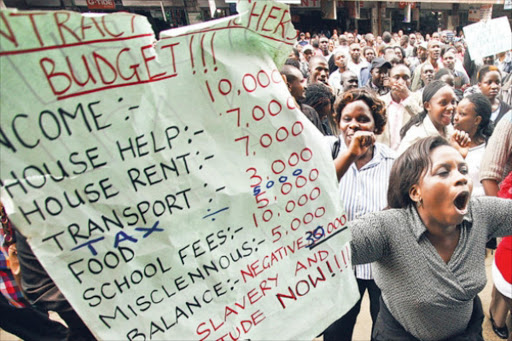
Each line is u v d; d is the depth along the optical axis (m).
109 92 0.63
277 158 0.83
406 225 1.13
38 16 0.55
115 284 0.71
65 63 0.59
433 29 17.44
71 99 0.61
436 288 1.11
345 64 4.48
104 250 0.69
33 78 0.58
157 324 0.76
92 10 7.24
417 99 2.81
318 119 2.38
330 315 0.95
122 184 0.68
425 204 1.08
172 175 0.72
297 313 0.90
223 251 0.80
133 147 0.67
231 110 0.75
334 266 0.94
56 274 0.66
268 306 0.87
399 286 1.16
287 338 0.90
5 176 0.60
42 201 0.63
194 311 0.79
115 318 0.73
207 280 0.79
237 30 0.73
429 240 1.13
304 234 0.89
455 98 2.19
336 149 1.89
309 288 0.92
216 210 0.78
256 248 0.84
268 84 0.78
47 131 0.61
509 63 5.52
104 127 0.65
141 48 0.64
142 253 0.73
